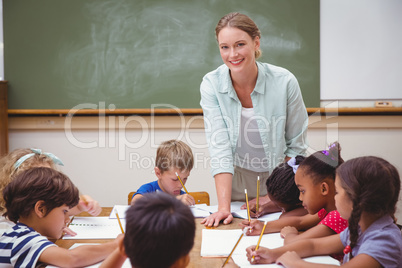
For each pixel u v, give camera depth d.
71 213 1.66
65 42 3.12
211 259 1.21
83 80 3.13
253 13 3.08
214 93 1.83
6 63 3.13
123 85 3.13
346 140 3.14
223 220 1.60
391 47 3.10
